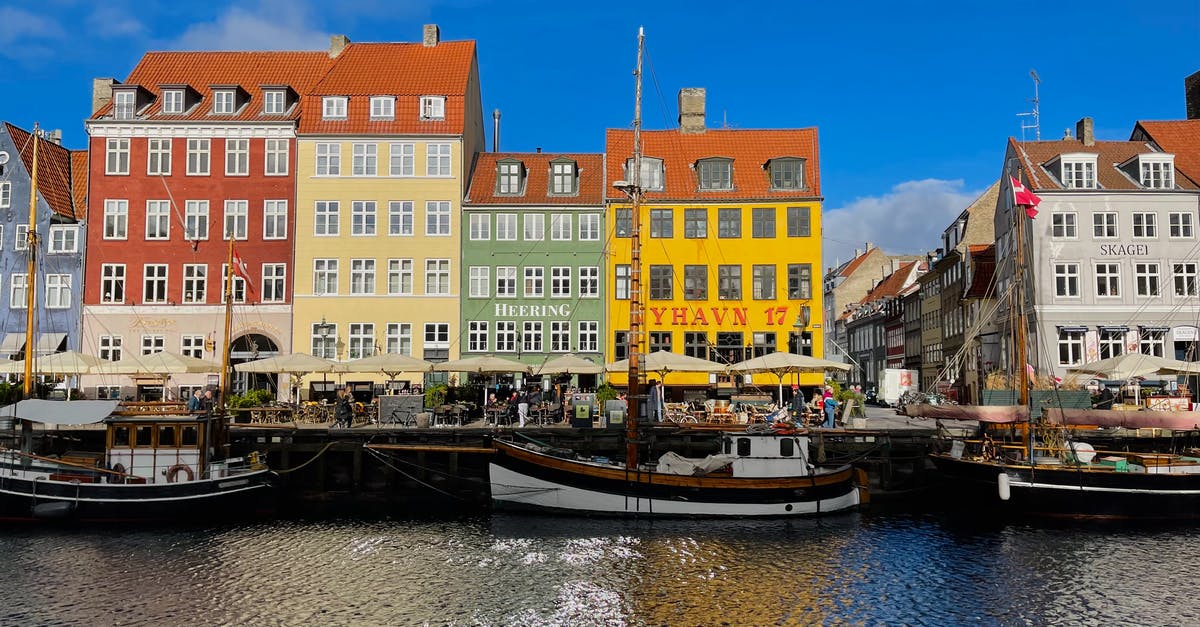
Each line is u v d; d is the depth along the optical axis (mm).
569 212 44156
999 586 18656
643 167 44844
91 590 18109
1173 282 42906
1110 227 43312
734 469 25516
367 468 28641
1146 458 25906
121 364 30719
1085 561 20641
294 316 42844
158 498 24281
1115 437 30219
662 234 44281
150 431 25031
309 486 28656
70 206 44875
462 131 43938
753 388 42750
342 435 28672
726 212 44312
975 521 25266
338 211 43562
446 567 19922
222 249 43281
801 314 34688
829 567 20016
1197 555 21266
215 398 34938
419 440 28703
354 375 41625
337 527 24328
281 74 47469
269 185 43625
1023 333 28578
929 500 28812
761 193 44438
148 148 43594
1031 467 25125
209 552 21359
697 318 43719
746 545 22078
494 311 43500
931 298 66438
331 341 42812
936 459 27625
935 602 17531
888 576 19312
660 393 32219
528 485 25766
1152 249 43031
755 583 18719
